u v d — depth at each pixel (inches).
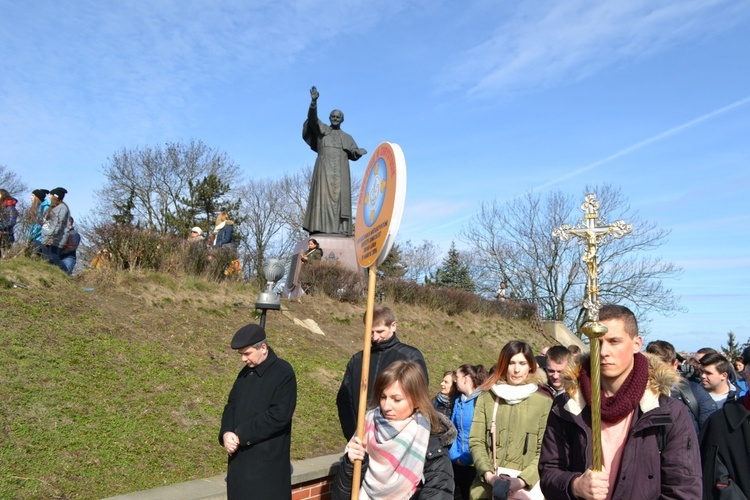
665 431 110.9
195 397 313.6
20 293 343.3
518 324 877.8
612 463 113.1
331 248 679.7
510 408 186.5
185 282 466.3
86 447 241.4
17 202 395.2
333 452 309.7
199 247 508.7
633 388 110.7
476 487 183.2
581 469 115.0
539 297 1307.8
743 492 149.6
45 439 236.4
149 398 297.1
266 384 192.2
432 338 649.6
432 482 146.7
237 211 1617.9
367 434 153.3
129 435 260.5
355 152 701.9
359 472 145.4
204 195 1525.6
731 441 152.5
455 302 772.6
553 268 1289.4
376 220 159.2
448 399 254.5
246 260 872.3
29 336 305.3
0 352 280.8
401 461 144.3
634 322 113.4
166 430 275.3
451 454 215.5
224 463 263.7
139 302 410.0
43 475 216.8
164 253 476.7
